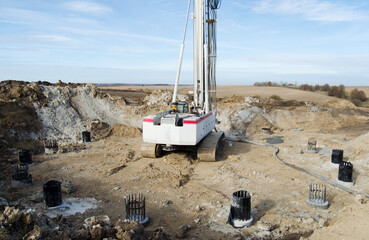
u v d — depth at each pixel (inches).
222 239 251.9
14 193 350.9
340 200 336.8
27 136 625.6
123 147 619.8
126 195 350.0
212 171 448.8
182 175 425.1
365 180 396.5
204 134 508.7
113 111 862.5
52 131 679.7
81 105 827.4
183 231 259.6
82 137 664.4
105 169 451.8
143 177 413.7
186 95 1036.5
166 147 520.1
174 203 328.2
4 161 486.0
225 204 324.8
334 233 236.8
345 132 818.2
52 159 515.5
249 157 539.5
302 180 406.3
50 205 309.3
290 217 293.0
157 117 483.8
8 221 191.0
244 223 275.9
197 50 581.0
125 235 201.6
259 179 410.6
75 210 306.5
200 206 319.9
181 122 496.7
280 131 846.5
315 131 840.9
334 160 470.6
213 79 601.0
